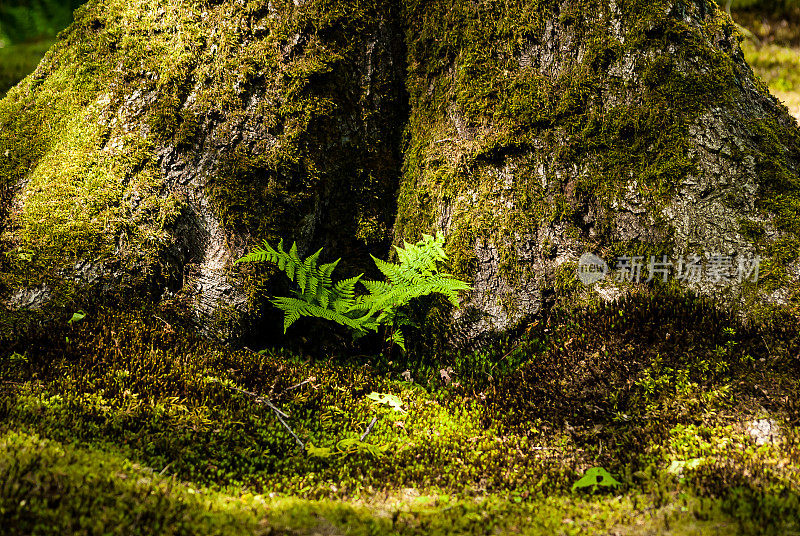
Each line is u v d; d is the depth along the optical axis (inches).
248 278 173.8
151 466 122.2
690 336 154.2
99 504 99.7
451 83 185.5
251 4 175.2
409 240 189.8
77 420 128.2
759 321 154.5
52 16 499.5
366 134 188.4
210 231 174.2
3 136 182.7
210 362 159.3
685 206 167.8
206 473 124.8
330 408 153.2
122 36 181.6
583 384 154.0
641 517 112.1
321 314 168.9
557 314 175.2
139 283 168.1
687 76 173.0
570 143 174.4
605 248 173.0
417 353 183.6
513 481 129.0
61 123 179.6
